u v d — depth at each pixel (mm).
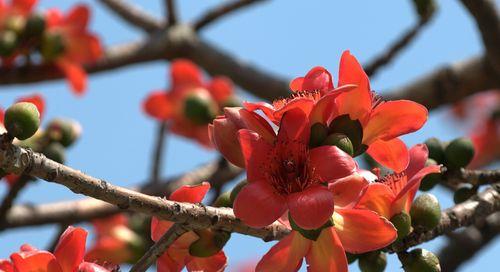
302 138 1575
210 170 2391
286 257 1580
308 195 1539
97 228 2352
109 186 1543
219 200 1641
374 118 1613
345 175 1548
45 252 1558
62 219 2244
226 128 1584
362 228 1578
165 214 1559
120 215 2363
